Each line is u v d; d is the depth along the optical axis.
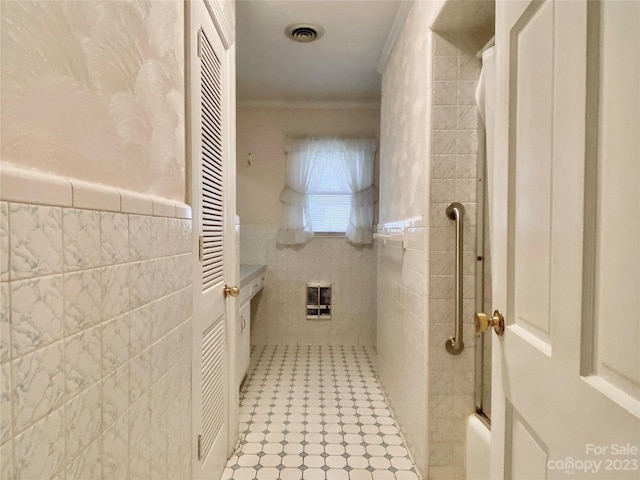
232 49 1.83
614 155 0.52
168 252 0.98
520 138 0.80
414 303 1.82
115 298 0.71
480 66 1.62
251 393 2.56
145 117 0.87
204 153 1.38
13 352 0.47
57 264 0.55
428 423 1.64
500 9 0.90
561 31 0.63
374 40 2.41
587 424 0.56
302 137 3.55
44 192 0.52
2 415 0.45
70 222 0.57
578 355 0.58
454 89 1.62
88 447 0.62
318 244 3.65
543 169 0.70
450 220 1.64
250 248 3.65
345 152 3.54
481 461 1.47
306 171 3.56
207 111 1.41
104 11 0.70
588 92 0.56
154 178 0.93
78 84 0.62
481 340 1.64
